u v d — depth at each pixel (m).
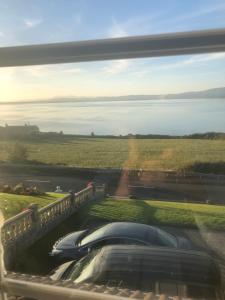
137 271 3.00
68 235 5.05
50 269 4.50
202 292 2.98
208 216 6.07
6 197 7.03
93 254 3.72
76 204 7.39
